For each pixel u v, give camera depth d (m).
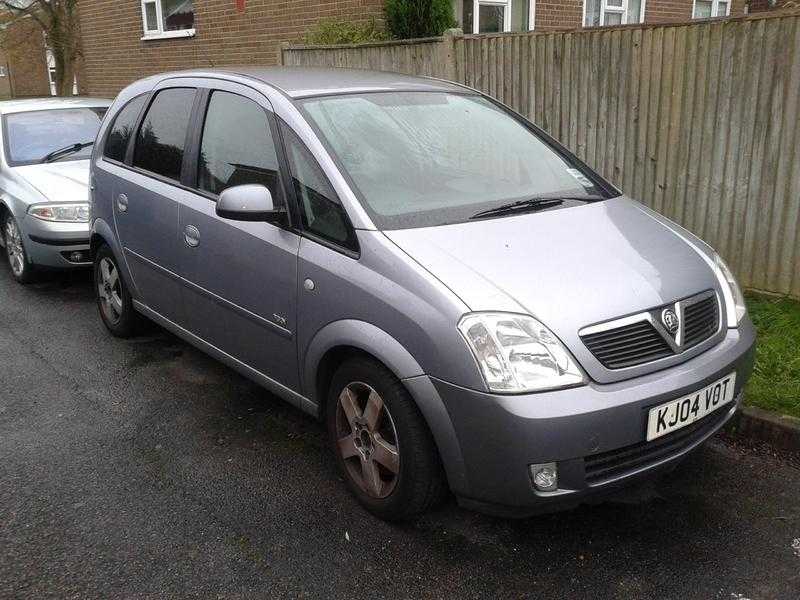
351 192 3.27
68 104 7.82
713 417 3.12
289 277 3.41
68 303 6.36
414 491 3.01
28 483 3.55
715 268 3.40
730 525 3.15
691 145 5.64
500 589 2.80
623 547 3.03
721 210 5.58
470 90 4.47
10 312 6.14
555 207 3.59
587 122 6.28
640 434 2.77
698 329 3.09
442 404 2.79
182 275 4.25
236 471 3.64
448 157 3.78
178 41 12.41
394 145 3.67
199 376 4.77
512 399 2.65
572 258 3.08
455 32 7.05
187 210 4.11
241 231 3.70
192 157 4.22
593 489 2.76
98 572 2.91
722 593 2.75
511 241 3.15
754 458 3.65
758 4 13.93
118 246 4.95
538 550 3.02
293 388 3.61
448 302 2.78
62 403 4.41
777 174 5.23
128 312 5.25
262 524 3.21
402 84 4.19
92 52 14.66
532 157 4.06
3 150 7.08
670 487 3.43
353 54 8.00
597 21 11.52
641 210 3.82
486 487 2.78
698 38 5.44
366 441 3.22
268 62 10.85
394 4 8.52
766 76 5.15
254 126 3.82
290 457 3.77
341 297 3.13
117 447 3.88
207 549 3.05
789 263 5.28
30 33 16.59
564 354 2.72
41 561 2.98
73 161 7.04
